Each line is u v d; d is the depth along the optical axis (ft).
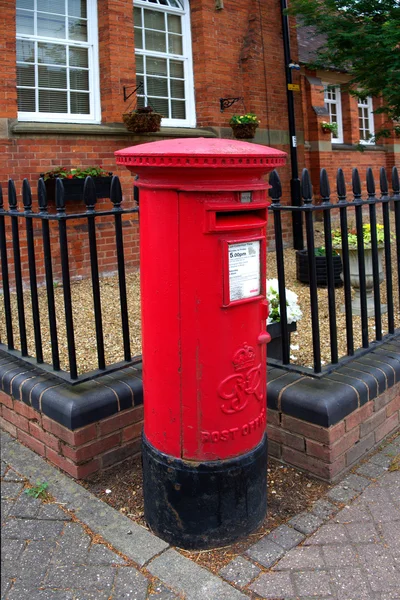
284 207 10.43
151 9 27.89
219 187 7.32
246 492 8.47
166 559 8.13
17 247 11.85
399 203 12.54
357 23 23.79
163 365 8.13
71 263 24.43
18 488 9.96
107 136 25.31
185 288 7.70
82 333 17.01
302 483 9.91
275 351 13.79
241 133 29.50
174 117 29.25
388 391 11.21
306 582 7.61
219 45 29.30
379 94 25.98
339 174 10.87
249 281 7.97
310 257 10.35
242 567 7.95
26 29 23.80
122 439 10.67
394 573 7.70
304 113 42.22
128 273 26.37
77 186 22.88
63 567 8.05
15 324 17.89
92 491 9.97
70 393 10.30
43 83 24.52
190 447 8.20
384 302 20.43
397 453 10.74
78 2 25.12
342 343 15.83
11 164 22.38
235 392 8.10
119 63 25.31
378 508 9.10
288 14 27.78
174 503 8.39
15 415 11.53
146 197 7.86
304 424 9.94
